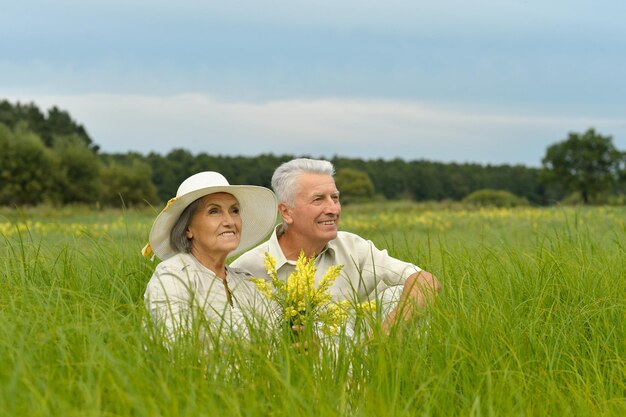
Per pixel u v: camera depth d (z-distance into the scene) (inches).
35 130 3700.8
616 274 215.9
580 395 141.6
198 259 184.4
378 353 147.7
